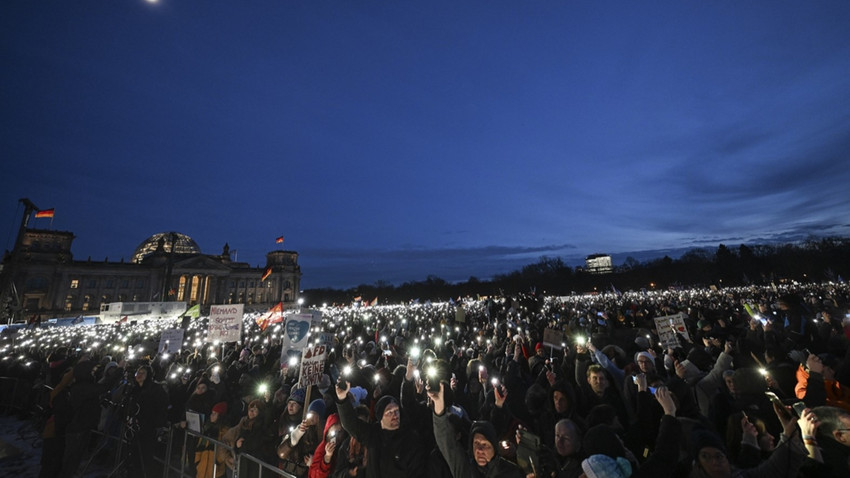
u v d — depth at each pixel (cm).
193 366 1316
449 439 414
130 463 730
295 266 13362
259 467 562
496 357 1166
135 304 4362
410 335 1998
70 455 716
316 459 495
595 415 510
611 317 2350
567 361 937
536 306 3462
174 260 10581
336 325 3434
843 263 8606
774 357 752
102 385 787
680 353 938
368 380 855
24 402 1190
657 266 12306
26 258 9031
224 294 11456
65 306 9100
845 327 788
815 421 352
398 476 427
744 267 9488
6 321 3531
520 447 414
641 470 350
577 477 377
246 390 924
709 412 604
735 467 393
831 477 337
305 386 581
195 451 716
